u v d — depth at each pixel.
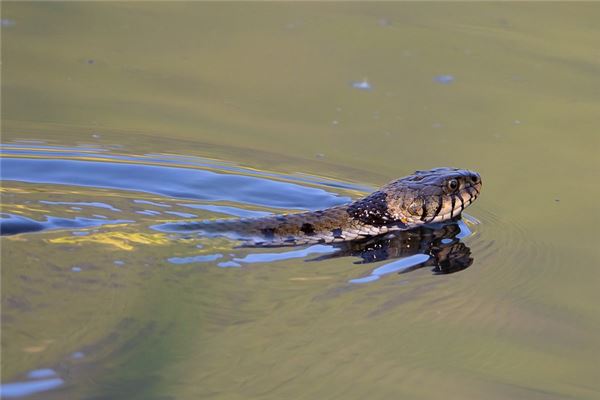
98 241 18.58
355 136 26.97
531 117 28.59
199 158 24.72
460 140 26.77
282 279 17.94
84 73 30.39
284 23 35.66
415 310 17.12
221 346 14.99
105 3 37.12
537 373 15.09
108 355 14.30
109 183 22.58
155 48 32.78
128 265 17.52
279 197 22.72
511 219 22.27
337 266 19.02
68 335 14.73
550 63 32.38
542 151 26.31
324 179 23.98
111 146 25.08
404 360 15.26
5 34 33.00
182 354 14.64
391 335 16.02
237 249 19.14
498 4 38.78
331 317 16.39
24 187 21.80
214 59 31.98
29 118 26.77
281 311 16.41
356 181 24.00
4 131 25.59
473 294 18.05
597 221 22.06
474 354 15.64
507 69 31.92
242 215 21.42
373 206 21.86
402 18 36.53
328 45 33.56
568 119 28.41
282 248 19.69
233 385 13.93
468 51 33.19
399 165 25.12
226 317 15.99
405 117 28.42
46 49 32.06
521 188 24.06
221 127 27.12
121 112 27.73
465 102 29.50
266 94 29.70
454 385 14.55
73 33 33.72
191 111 28.06
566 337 16.44
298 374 14.44
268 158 25.14
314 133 27.09
